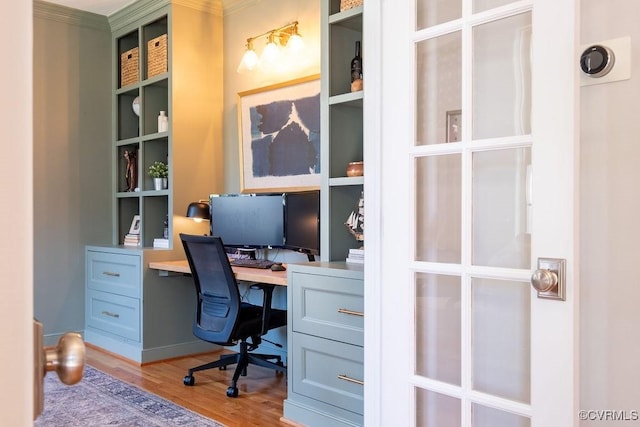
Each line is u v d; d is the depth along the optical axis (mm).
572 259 1396
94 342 4348
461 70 1719
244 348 3283
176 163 4012
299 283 2727
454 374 1725
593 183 1478
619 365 1431
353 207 3018
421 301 1824
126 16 4414
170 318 3980
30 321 333
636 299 1405
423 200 1830
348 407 2475
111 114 4656
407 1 1857
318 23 3545
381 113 1942
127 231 4691
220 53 4277
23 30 327
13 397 325
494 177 1636
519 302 1568
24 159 327
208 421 2727
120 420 2723
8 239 318
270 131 3857
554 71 1431
